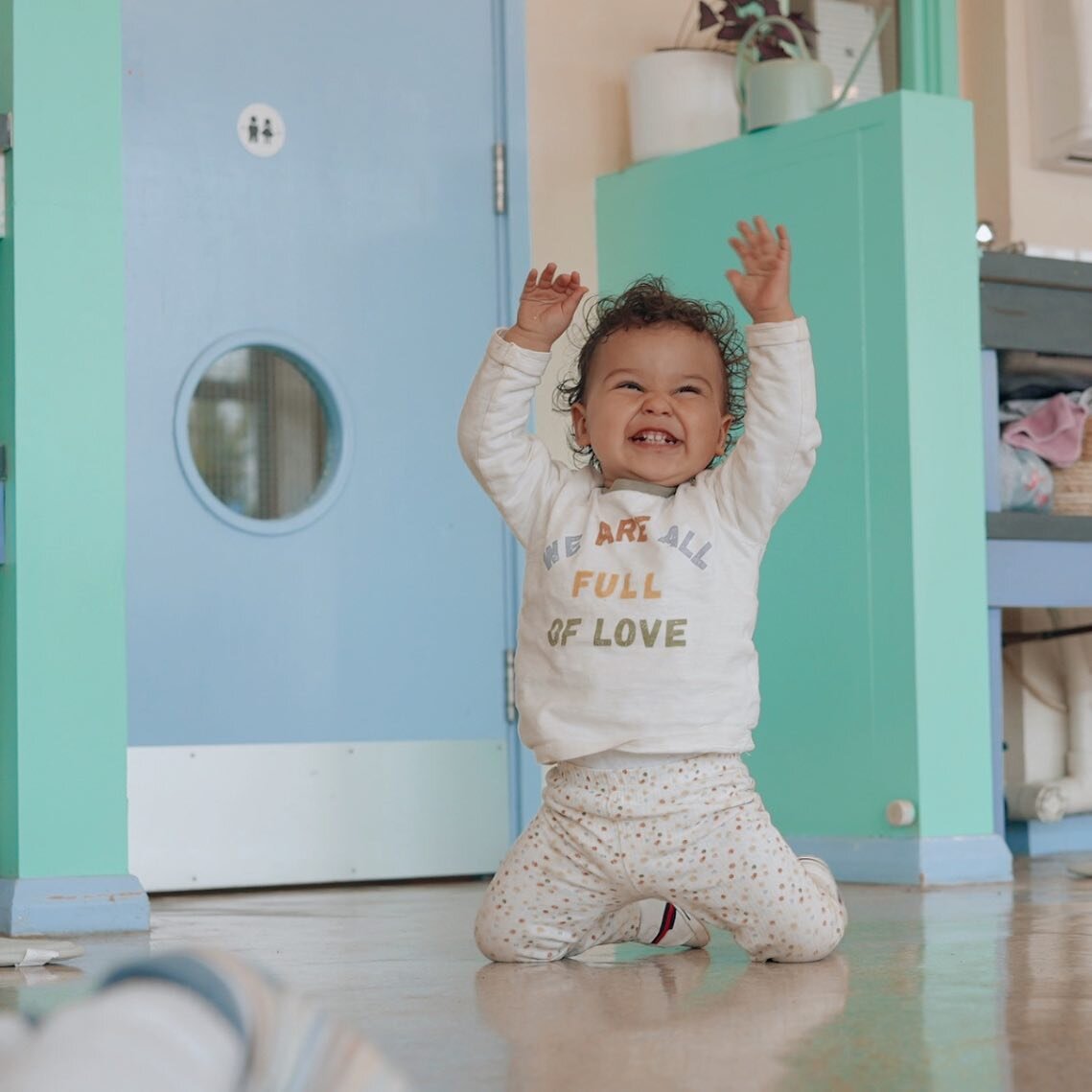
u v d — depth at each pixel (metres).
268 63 2.59
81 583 1.87
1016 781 3.16
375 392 2.64
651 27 3.24
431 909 2.15
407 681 2.63
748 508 1.57
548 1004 1.27
